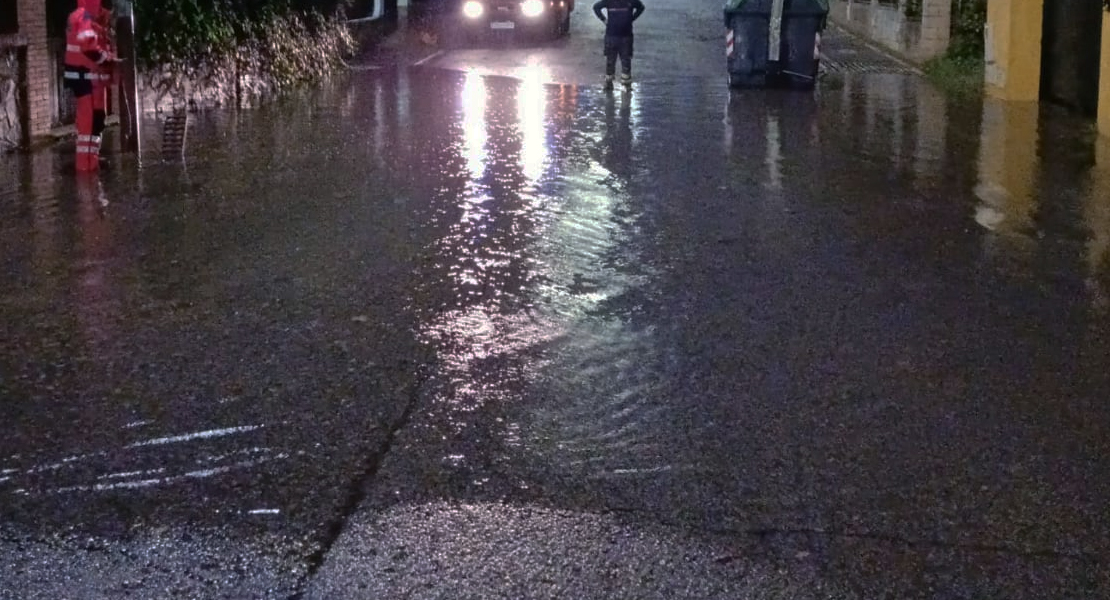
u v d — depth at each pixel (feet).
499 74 67.05
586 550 14.17
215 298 23.32
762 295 24.31
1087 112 50.72
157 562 13.75
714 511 15.16
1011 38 55.77
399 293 23.94
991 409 18.60
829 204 32.86
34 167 36.27
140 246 27.04
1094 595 13.41
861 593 13.38
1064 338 22.02
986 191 35.04
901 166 38.96
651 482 15.93
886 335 22.00
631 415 18.17
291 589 13.25
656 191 34.14
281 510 14.98
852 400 18.85
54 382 18.93
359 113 50.01
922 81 65.26
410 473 16.07
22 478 15.69
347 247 27.30
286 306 22.93
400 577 13.53
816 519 15.01
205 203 31.55
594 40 90.38
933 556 14.19
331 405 18.26
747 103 55.06
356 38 79.97
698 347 21.20
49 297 23.18
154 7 47.65
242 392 18.67
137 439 16.93
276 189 33.50
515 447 16.96
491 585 13.41
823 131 46.47
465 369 19.93
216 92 51.93
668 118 49.57
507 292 24.25
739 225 30.19
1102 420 18.24
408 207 31.50
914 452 17.01
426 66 71.31
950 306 23.82
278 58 58.44
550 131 45.32
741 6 59.67
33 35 39.42
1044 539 14.64
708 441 17.26
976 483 16.07
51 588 13.20
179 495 15.31
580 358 20.58
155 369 19.54
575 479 15.99
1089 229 30.45
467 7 87.97
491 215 30.78
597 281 25.13
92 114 35.29
